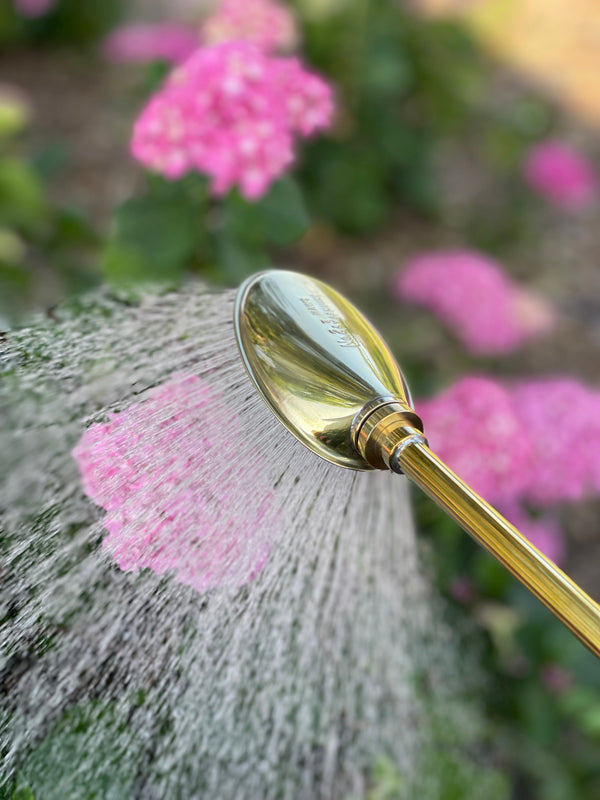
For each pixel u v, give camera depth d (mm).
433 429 898
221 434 469
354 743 625
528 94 2658
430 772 711
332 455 436
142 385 490
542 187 1788
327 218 1921
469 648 825
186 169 893
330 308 467
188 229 910
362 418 430
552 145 1857
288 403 443
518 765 883
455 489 403
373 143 1942
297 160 1795
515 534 392
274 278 474
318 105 861
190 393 482
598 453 905
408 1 2057
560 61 2965
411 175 2062
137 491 465
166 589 470
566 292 1942
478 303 1300
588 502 1404
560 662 886
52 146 1516
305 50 1843
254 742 526
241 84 806
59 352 506
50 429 480
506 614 914
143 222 909
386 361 453
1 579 462
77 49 2543
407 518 644
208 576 470
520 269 2014
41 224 1228
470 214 2131
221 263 923
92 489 467
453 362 1585
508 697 876
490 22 2951
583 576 1280
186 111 811
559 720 946
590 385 1647
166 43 1321
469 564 869
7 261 1170
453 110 2084
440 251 1972
